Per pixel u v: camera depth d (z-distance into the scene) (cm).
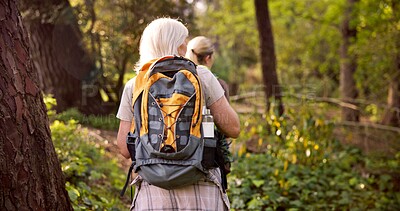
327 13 1332
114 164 646
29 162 273
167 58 271
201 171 262
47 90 863
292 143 678
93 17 878
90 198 447
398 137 909
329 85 1422
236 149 702
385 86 1130
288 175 642
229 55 2014
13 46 272
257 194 582
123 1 862
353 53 1183
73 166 459
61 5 862
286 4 1446
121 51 879
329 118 953
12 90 267
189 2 942
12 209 263
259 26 902
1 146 259
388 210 651
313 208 595
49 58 872
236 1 1612
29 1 853
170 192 272
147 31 293
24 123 272
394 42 1073
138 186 282
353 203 644
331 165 731
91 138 682
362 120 1152
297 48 1662
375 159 826
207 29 1706
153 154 260
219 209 277
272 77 876
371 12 1130
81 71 887
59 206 295
